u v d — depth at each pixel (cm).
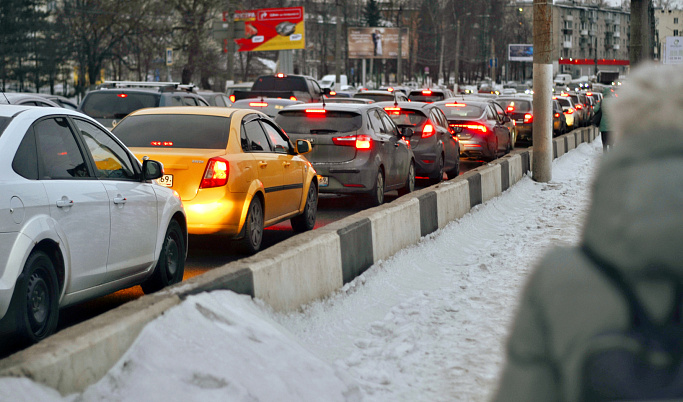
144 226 645
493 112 2211
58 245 511
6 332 467
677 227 103
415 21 13375
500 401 117
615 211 108
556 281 111
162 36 6156
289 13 5900
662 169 107
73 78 6412
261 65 11262
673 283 104
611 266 108
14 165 495
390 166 1377
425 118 1670
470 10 12962
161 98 1686
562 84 10112
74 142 573
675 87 111
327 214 1295
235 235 861
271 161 955
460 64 14575
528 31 15250
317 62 13775
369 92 3284
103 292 590
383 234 792
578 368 106
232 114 917
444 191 1055
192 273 816
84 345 340
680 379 102
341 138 1266
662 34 11162
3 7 5678
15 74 5794
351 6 13250
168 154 842
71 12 5834
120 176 630
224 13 5200
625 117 115
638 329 105
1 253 462
